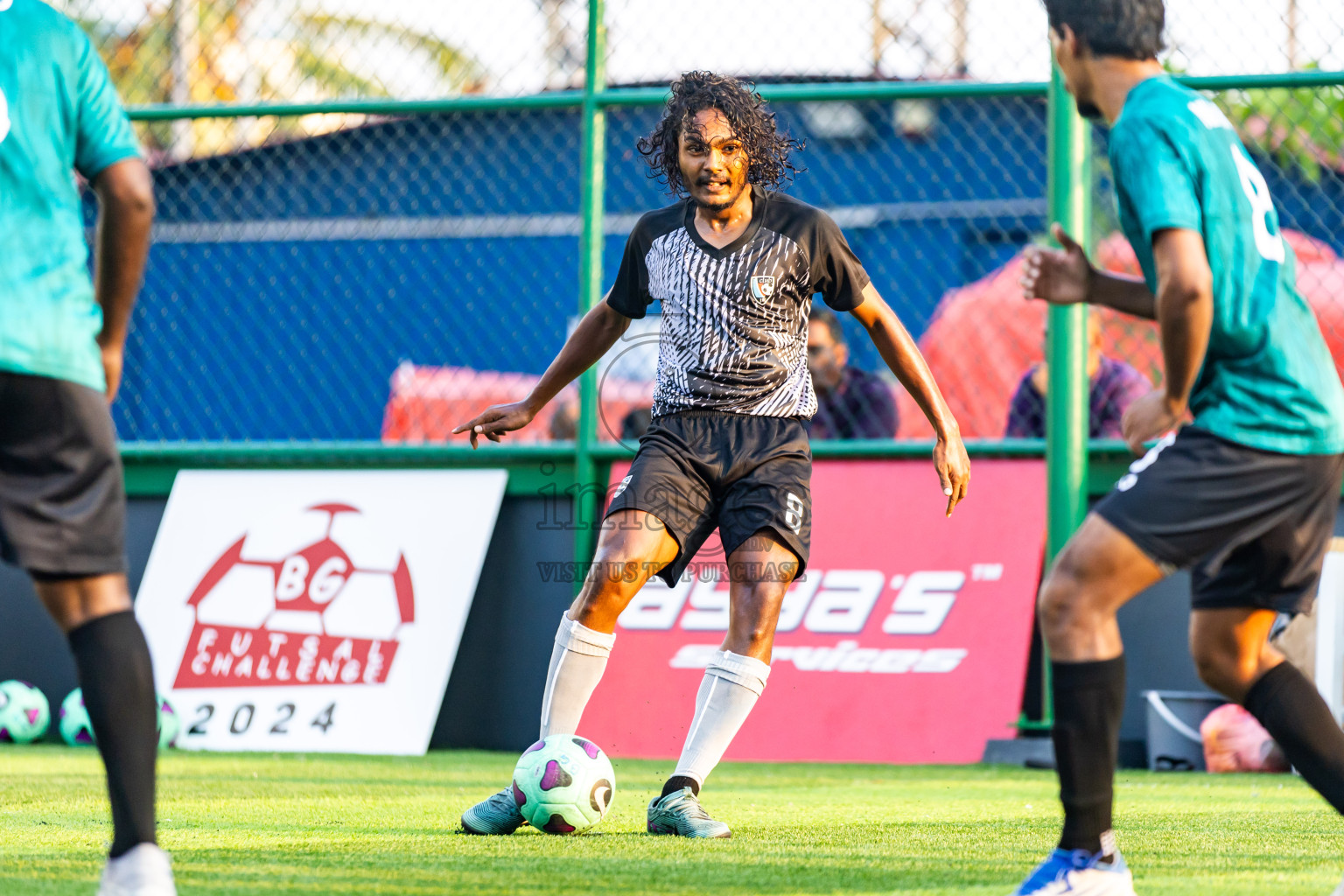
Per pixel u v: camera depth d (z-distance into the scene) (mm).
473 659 16953
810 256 8977
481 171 19000
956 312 17938
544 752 8391
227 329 18938
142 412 18781
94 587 5570
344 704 16469
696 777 8531
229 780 12281
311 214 19062
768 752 15359
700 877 6543
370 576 16969
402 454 17719
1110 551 5832
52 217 5535
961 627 15445
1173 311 5570
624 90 17203
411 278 18938
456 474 17266
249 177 19094
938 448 9188
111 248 5715
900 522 16031
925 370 9242
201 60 19609
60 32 5699
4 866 6793
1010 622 15352
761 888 6227
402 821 9070
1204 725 14336
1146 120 5840
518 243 18875
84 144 5707
